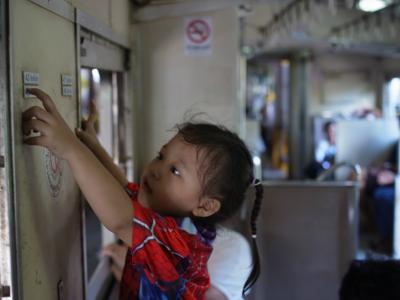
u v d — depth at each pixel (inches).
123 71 86.0
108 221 37.1
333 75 339.9
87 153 36.4
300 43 282.2
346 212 114.3
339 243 114.9
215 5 93.4
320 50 326.6
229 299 50.3
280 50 326.3
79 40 50.5
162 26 93.7
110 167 50.3
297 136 335.3
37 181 38.5
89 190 36.3
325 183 115.3
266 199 114.4
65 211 46.7
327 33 249.9
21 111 35.0
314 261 115.4
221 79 95.0
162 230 38.2
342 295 51.1
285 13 200.1
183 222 42.1
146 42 94.0
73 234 49.7
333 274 115.4
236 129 95.7
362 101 341.1
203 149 40.5
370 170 239.8
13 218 33.9
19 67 34.6
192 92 95.1
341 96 341.7
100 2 62.5
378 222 220.2
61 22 45.0
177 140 41.7
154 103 95.3
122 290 45.5
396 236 196.7
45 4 40.0
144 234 37.3
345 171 239.3
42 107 39.5
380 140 240.7
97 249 97.6
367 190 238.5
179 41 94.3
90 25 55.4
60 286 45.0
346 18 239.5
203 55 94.8
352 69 339.0
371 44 254.8
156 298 38.9
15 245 34.2
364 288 48.4
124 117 87.6
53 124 35.4
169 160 41.0
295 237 115.1
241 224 83.0
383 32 228.7
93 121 55.1
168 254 38.6
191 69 95.0
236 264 51.2
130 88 87.6
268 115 471.2
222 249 51.0
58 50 44.0
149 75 94.8
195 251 41.3
